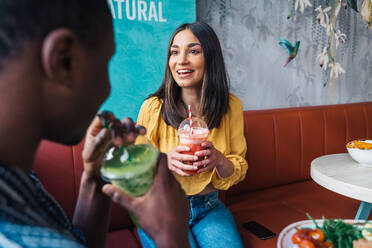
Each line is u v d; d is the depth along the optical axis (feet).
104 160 1.33
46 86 0.82
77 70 0.86
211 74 4.06
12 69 0.75
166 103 4.23
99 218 1.52
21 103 0.78
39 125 0.85
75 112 0.92
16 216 0.73
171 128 4.21
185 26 4.08
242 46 6.21
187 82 4.05
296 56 6.91
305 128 6.18
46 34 0.77
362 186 3.42
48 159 3.85
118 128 1.33
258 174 5.66
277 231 4.14
